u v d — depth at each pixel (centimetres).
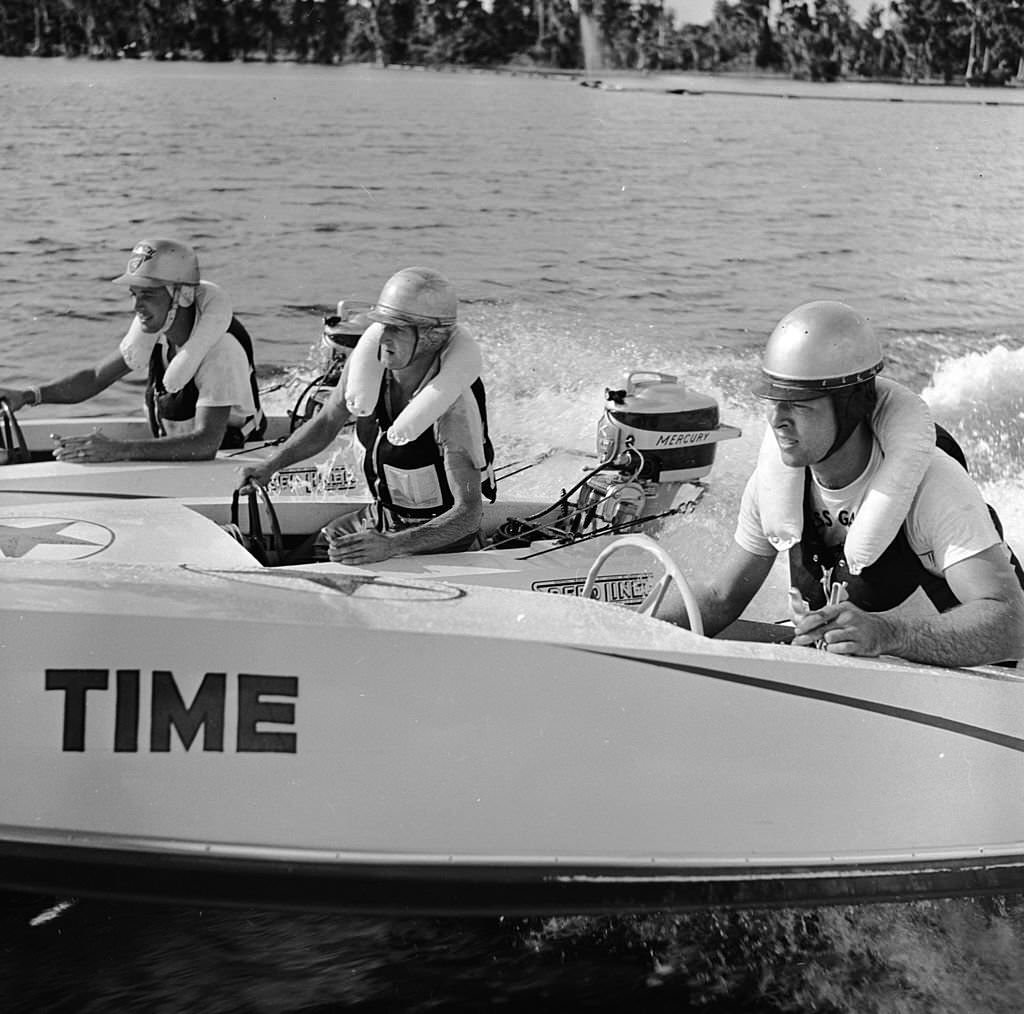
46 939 321
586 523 532
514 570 466
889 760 330
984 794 338
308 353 1172
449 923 331
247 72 4256
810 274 1658
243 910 314
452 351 464
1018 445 928
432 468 471
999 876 342
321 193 2134
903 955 333
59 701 299
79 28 4100
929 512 329
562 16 4250
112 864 303
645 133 3103
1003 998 319
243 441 626
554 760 311
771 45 4003
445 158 2605
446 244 1761
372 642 304
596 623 327
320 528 527
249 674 302
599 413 932
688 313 1407
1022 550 703
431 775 307
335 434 522
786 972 326
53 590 308
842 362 322
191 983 310
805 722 323
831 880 329
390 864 308
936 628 323
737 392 1055
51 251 1584
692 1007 313
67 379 633
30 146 2483
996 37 3825
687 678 316
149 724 300
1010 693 339
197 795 302
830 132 3183
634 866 318
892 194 2352
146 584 315
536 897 315
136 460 581
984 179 2548
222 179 2227
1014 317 1448
